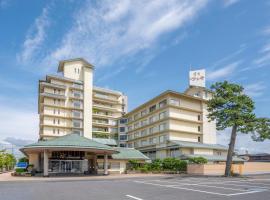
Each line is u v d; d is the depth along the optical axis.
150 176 40.16
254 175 43.41
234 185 23.52
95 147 40.41
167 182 27.62
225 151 67.12
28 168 46.16
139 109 78.31
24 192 19.14
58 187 22.91
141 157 56.72
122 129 86.81
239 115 37.75
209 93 71.44
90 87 86.31
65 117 79.88
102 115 91.06
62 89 80.69
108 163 53.31
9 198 15.89
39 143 40.41
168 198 15.09
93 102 92.38
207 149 63.28
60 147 38.62
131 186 23.25
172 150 62.16
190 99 67.69
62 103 80.25
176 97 65.44
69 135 45.00
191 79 73.69
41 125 76.88
